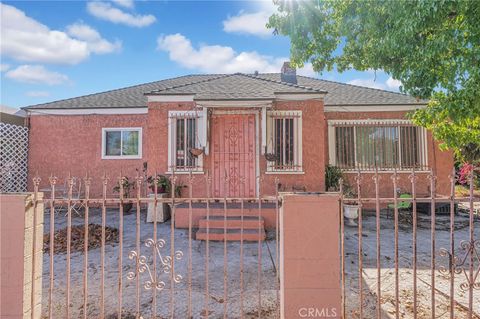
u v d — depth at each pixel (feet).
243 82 34.88
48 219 31.83
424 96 17.06
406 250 20.98
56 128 40.37
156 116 31.01
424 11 14.03
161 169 30.63
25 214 10.21
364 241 23.36
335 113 37.68
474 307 12.49
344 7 21.08
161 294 13.73
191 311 12.07
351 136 37.29
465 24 13.42
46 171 39.96
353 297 13.44
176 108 31.04
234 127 30.86
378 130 37.17
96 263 18.08
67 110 40.16
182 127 31.14
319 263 9.76
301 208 9.89
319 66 24.90
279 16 23.17
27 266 10.28
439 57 15.25
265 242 22.47
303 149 30.07
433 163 35.99
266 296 13.43
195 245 21.74
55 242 22.03
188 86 33.35
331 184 34.53
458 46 14.12
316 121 30.19
